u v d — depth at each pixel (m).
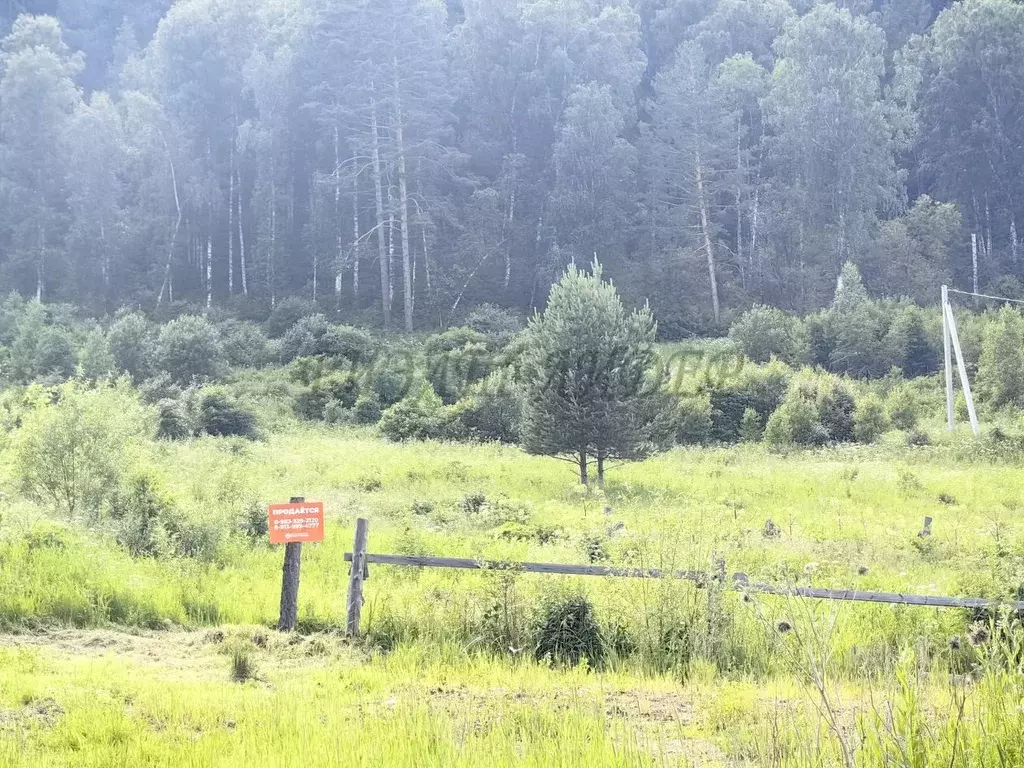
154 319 72.62
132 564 12.20
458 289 75.56
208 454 27.70
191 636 9.94
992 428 37.56
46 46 89.75
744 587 9.21
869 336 60.59
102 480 16.77
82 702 7.11
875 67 81.44
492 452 34.94
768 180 84.12
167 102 88.44
